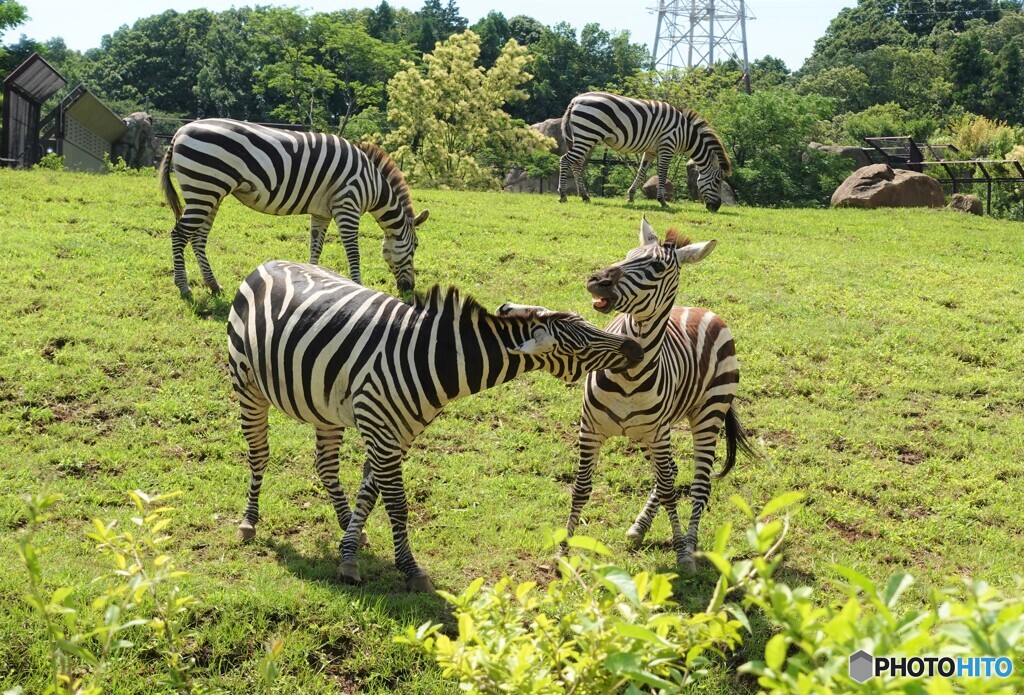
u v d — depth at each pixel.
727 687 4.93
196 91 68.31
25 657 4.62
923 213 20.31
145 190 15.11
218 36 71.12
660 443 6.07
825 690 2.25
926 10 92.69
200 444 7.51
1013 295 13.02
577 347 5.33
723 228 16.62
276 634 5.00
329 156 10.23
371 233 13.53
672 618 2.92
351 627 5.12
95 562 5.61
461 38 32.84
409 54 56.88
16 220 12.24
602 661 2.99
